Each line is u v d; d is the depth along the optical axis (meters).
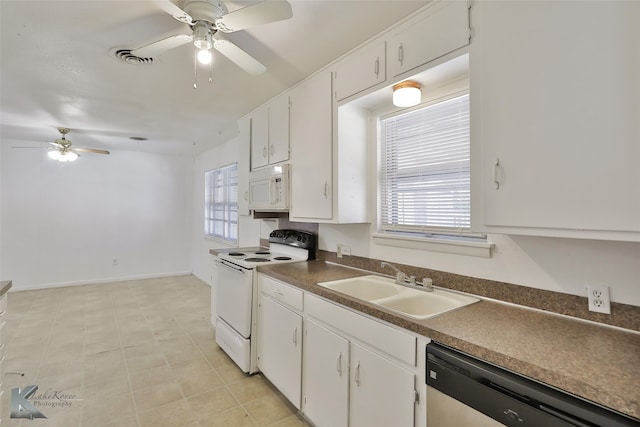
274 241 3.24
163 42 1.52
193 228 6.16
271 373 2.26
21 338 3.14
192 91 2.67
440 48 1.50
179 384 2.36
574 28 1.04
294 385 1.99
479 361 1.06
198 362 2.71
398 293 1.80
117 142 4.79
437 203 1.88
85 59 2.10
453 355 1.12
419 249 1.91
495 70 1.25
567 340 1.10
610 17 0.97
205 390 2.29
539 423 0.89
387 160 2.18
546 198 1.11
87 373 2.50
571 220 1.05
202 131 4.07
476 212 1.33
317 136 2.29
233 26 1.47
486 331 1.18
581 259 1.29
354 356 1.54
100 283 5.34
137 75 2.35
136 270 5.68
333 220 2.13
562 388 0.88
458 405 1.09
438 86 1.80
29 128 3.94
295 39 1.87
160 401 2.15
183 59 2.11
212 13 1.43
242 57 1.66
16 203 4.77
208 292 4.91
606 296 1.22
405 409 1.29
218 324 2.99
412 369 1.27
